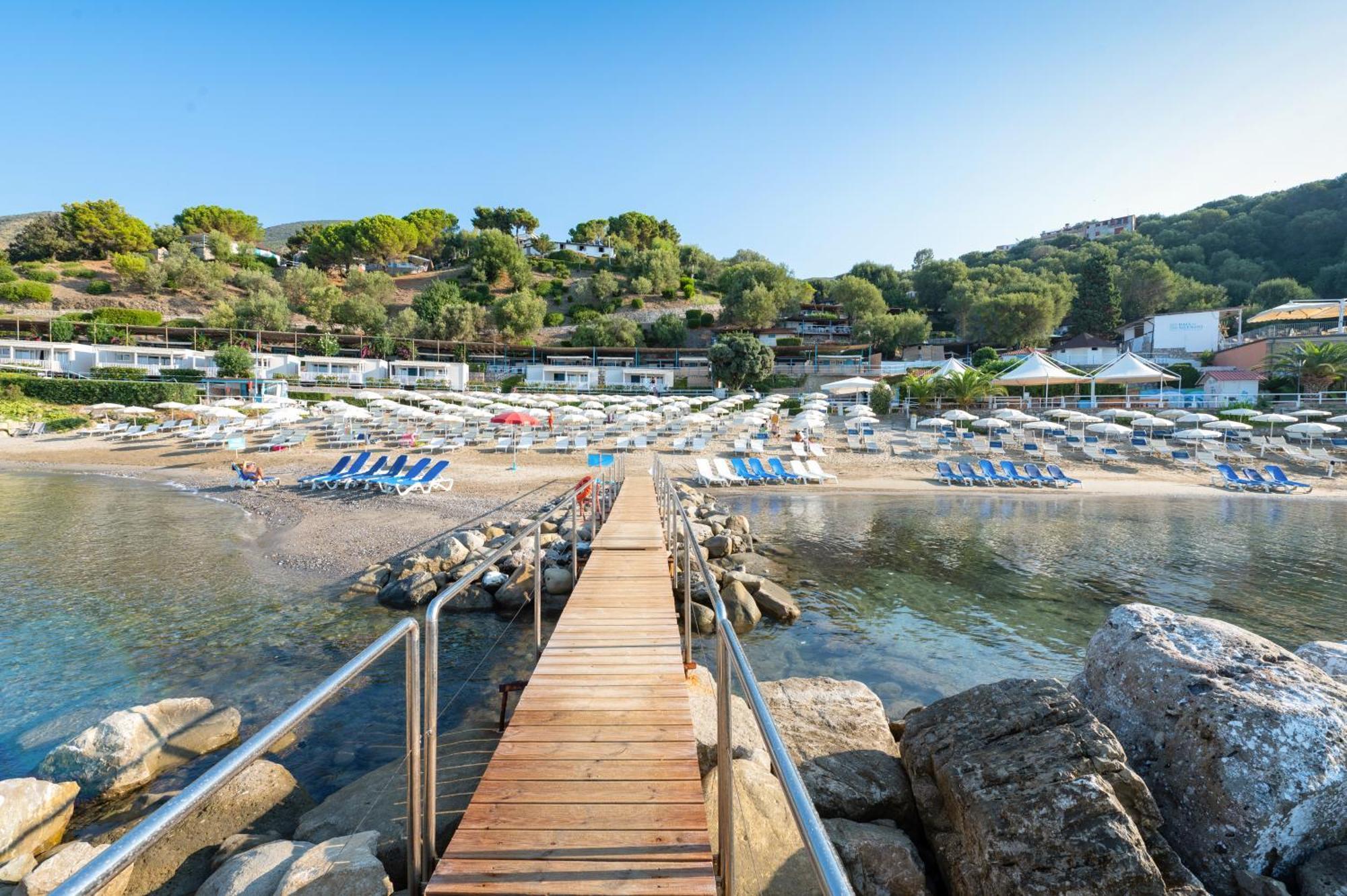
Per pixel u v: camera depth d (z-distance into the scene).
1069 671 7.48
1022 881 2.99
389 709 6.18
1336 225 76.38
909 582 11.18
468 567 10.34
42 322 52.56
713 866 2.67
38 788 4.04
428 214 114.50
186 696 6.50
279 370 50.72
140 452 28.61
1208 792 3.47
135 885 3.46
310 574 10.89
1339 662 4.71
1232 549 13.67
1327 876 3.18
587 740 3.73
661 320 75.69
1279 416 31.45
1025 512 18.31
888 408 40.69
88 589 10.05
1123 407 39.00
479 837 2.81
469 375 62.75
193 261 75.25
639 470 23.67
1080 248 100.00
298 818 4.12
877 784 3.97
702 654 7.91
